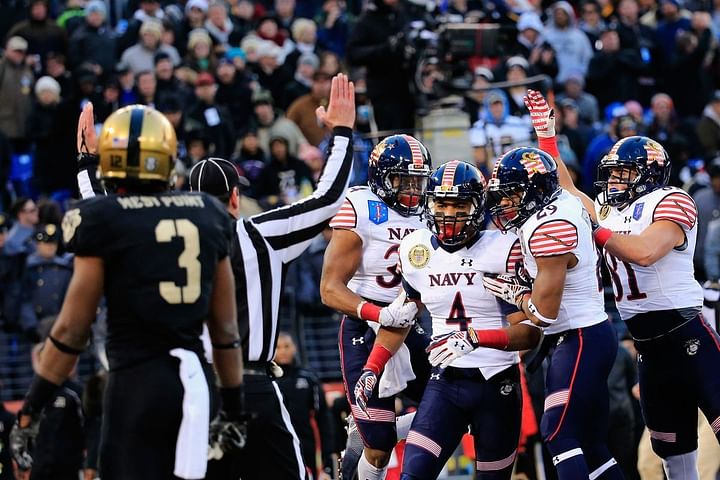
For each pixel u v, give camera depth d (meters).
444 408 23.28
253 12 58.69
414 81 42.06
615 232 25.12
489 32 40.31
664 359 25.44
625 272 25.48
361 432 25.23
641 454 33.28
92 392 33.81
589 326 23.38
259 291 21.25
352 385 25.50
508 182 22.75
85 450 34.81
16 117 49.59
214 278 18.52
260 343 21.20
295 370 35.12
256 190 45.50
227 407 18.75
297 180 45.81
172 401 17.70
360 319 25.59
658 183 25.20
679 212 24.64
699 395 25.33
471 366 23.23
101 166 18.52
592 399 23.16
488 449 23.33
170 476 17.80
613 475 23.44
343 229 24.84
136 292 17.80
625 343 37.44
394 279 25.06
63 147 47.72
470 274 23.14
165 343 17.91
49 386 18.00
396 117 42.16
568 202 23.09
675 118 54.16
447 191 22.67
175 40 54.16
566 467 22.83
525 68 47.16
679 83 56.44
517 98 46.94
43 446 34.03
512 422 23.48
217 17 55.59
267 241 21.34
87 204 17.95
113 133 18.39
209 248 18.25
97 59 52.31
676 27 57.44
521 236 22.80
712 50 57.28
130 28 52.91
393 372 24.91
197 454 17.53
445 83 40.88
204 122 47.59
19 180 48.56
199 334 18.22
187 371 17.75
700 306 25.31
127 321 17.88
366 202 24.95
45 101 49.06
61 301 40.34
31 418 18.20
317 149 46.91
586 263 23.25
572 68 55.62
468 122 41.22
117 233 17.83
